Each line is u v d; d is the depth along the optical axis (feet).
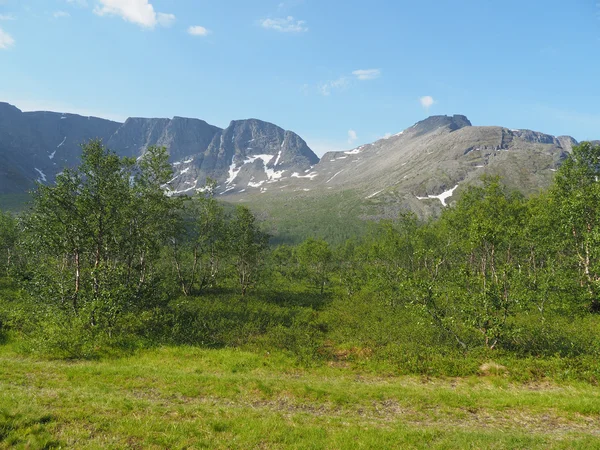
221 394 42.37
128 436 29.45
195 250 130.62
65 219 69.10
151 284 85.87
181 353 61.00
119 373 47.83
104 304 66.13
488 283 66.03
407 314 91.91
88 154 72.23
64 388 41.01
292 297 133.59
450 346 65.00
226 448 28.81
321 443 30.04
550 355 58.95
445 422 36.70
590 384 48.78
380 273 125.49
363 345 69.41
